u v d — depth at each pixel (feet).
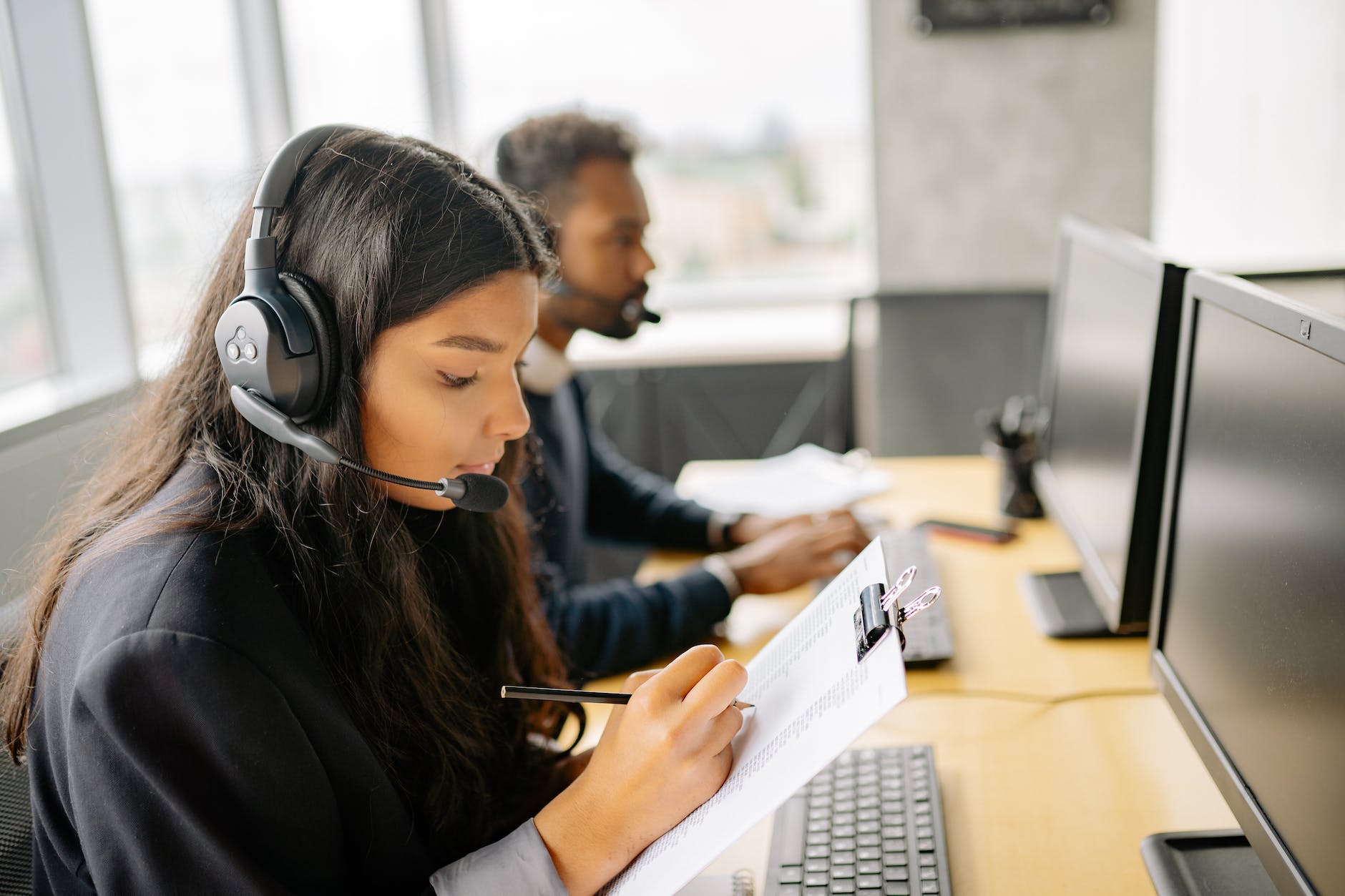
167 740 2.19
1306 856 2.21
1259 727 2.46
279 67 9.62
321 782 2.38
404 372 2.44
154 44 8.27
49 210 7.29
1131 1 10.16
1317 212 8.22
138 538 2.40
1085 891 2.70
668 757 2.42
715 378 10.79
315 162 2.51
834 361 10.61
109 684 2.16
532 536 4.49
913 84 10.58
